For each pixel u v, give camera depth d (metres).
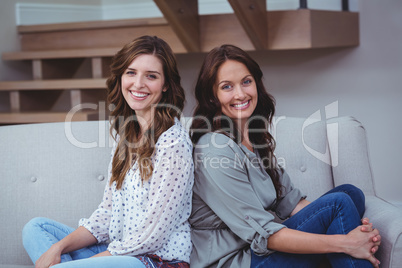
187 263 1.82
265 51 4.07
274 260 1.77
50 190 2.21
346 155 2.25
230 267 1.77
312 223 1.78
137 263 1.65
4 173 2.21
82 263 1.59
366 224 1.76
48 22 4.38
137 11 4.73
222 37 3.48
